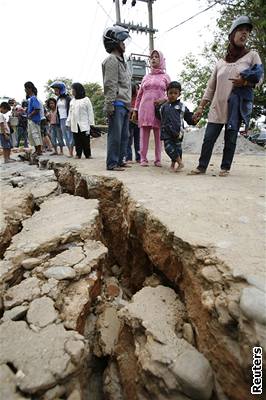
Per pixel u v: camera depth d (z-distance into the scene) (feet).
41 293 6.47
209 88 13.12
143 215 8.75
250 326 4.35
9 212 10.81
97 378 6.68
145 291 6.91
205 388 4.57
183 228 7.14
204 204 8.96
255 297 4.51
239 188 10.91
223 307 4.86
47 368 4.68
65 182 16.98
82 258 7.67
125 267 11.06
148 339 5.47
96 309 7.67
